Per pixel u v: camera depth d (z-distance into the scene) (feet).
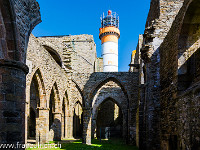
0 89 14.57
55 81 45.68
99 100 66.08
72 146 38.55
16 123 14.85
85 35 68.64
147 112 26.73
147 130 26.23
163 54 25.61
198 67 18.04
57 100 48.83
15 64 15.15
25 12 17.03
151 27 28.17
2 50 15.19
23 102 15.78
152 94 26.61
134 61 70.54
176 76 19.62
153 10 32.65
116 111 82.74
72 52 60.90
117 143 51.34
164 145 23.50
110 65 112.37
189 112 16.29
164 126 23.94
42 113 39.22
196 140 14.84
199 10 17.28
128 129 51.37
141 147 34.63
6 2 14.40
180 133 18.39
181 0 27.91
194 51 19.16
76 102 64.03
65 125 59.06
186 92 16.85
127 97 54.29
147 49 27.99
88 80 55.01
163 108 24.66
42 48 38.40
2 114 14.34
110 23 117.60
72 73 56.24
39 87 38.50
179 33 19.25
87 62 61.67
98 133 78.18
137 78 54.70
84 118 51.01
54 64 45.21
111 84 66.44
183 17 18.24
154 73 27.12
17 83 15.28
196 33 18.97
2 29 15.01
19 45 15.49
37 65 35.76
